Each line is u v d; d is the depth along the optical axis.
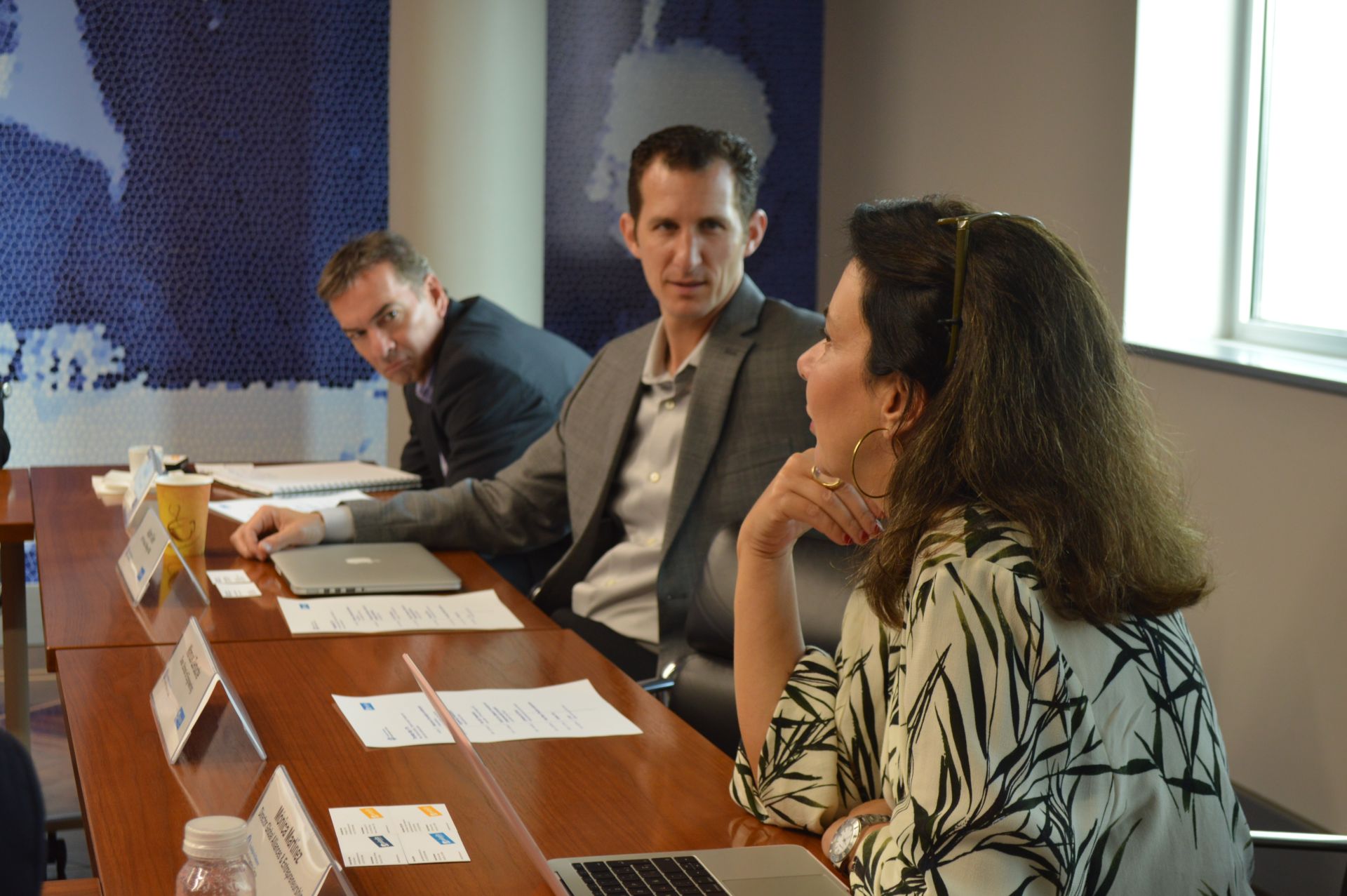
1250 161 3.15
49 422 4.27
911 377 1.07
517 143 4.19
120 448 4.35
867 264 1.09
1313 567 2.57
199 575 2.19
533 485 2.71
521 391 3.14
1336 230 2.96
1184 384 2.94
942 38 3.98
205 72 4.28
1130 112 3.16
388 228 4.50
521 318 4.26
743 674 1.34
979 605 0.95
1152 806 0.98
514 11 4.14
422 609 2.03
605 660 1.79
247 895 0.90
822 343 1.17
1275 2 3.05
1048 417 1.00
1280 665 2.66
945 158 3.98
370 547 2.40
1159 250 3.19
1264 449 2.70
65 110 4.17
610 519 2.65
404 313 3.23
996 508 1.00
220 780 1.30
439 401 3.17
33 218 4.18
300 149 4.39
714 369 2.46
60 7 4.12
